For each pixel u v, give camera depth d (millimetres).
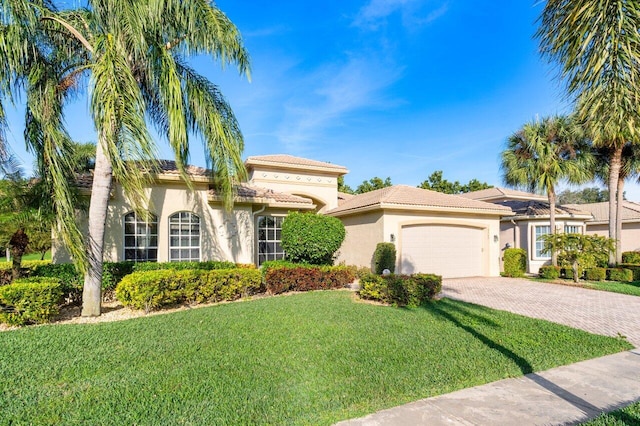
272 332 7172
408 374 5176
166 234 13227
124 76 7582
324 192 22344
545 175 18094
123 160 7629
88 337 6762
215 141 10094
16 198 9852
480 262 19156
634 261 22828
